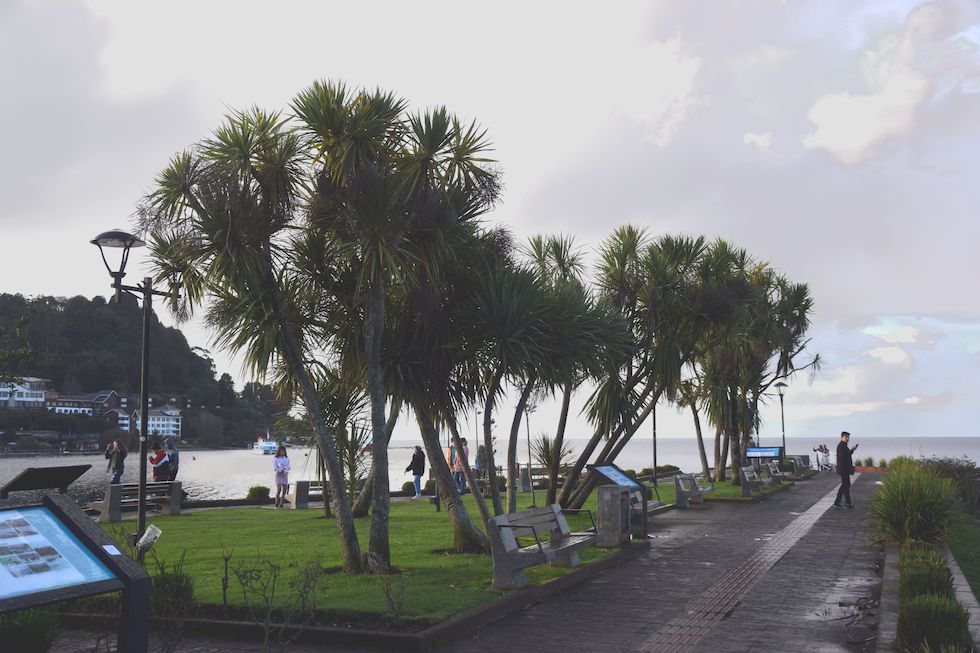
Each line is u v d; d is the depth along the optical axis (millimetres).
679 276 17906
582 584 10312
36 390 125312
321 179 10562
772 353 30391
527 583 9516
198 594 8711
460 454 12680
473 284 12570
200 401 154000
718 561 12242
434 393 12258
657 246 18125
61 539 5105
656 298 17047
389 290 12273
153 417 133500
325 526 16359
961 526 16203
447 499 12477
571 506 17359
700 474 35531
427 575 10094
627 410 17328
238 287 10219
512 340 11828
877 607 8859
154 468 22125
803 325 32312
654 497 23781
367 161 10188
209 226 10141
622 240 18109
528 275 12516
